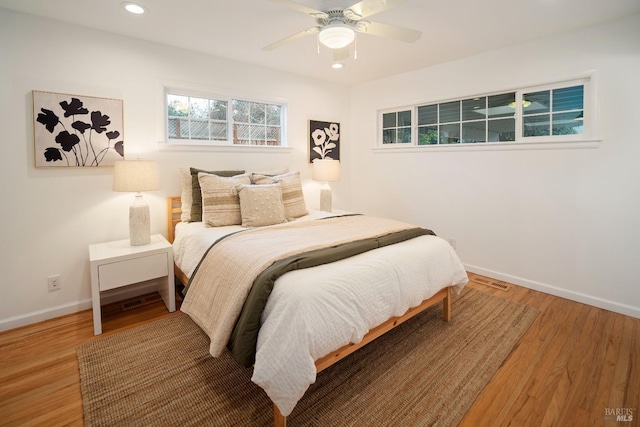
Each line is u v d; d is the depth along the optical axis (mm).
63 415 1569
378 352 2090
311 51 3145
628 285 2590
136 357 2021
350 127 4652
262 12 2330
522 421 1544
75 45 2506
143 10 2291
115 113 2701
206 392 1724
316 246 1974
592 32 2602
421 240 2406
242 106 3590
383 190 4340
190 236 2543
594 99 2629
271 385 1382
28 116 2359
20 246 2395
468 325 2434
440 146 3699
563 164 2854
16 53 2287
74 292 2633
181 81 3043
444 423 1530
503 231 3281
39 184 2436
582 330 2355
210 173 2965
